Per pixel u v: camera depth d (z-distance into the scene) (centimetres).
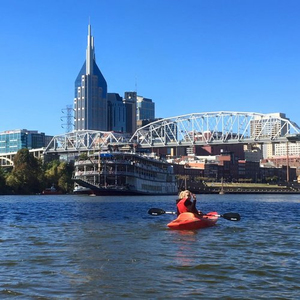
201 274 2138
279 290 1875
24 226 4331
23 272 2172
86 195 17338
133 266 2314
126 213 6231
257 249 2878
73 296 1788
